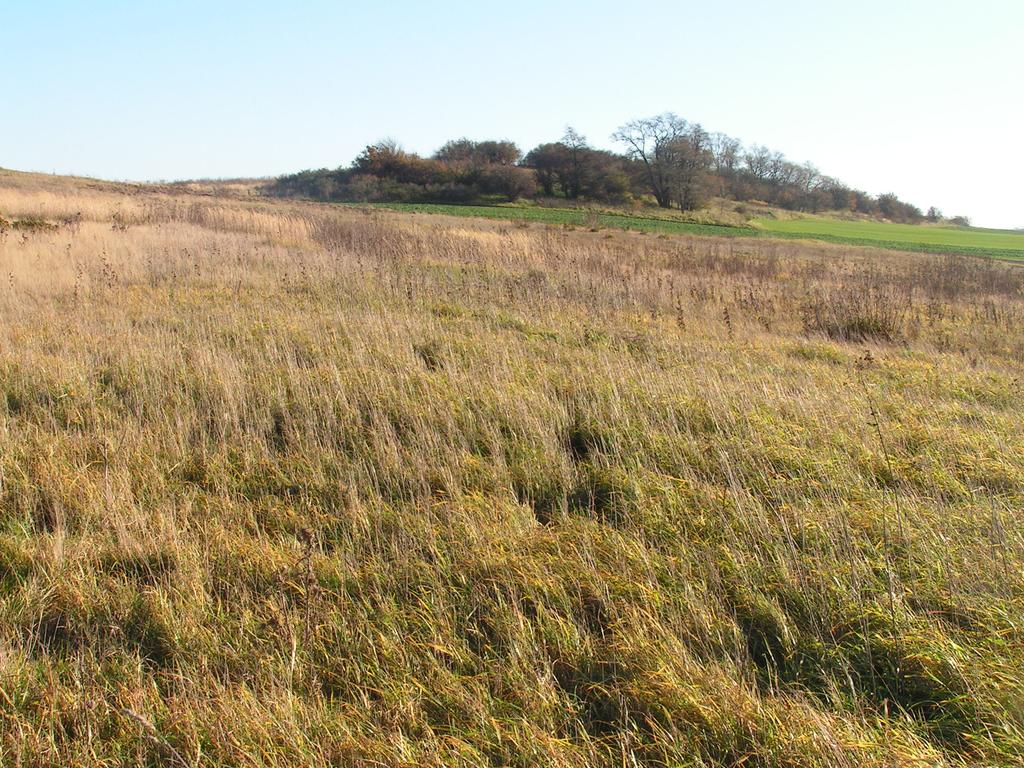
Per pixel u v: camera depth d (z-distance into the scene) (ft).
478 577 12.21
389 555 12.86
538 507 15.14
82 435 17.13
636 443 17.20
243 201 130.41
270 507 14.46
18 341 23.26
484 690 9.71
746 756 8.42
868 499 14.60
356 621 11.17
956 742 8.93
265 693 9.46
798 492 14.92
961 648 10.04
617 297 38.29
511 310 33.73
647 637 10.54
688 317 35.14
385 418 18.08
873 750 8.49
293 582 11.89
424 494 15.08
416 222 94.22
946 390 24.12
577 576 12.01
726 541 13.12
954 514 13.89
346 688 9.85
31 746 8.66
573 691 9.95
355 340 24.93
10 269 33.73
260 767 8.38
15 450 15.87
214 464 15.90
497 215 163.12
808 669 10.31
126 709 8.95
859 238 174.19
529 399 19.65
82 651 10.26
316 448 16.71
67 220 61.82
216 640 10.55
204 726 8.95
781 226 209.26
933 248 149.89
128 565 12.46
